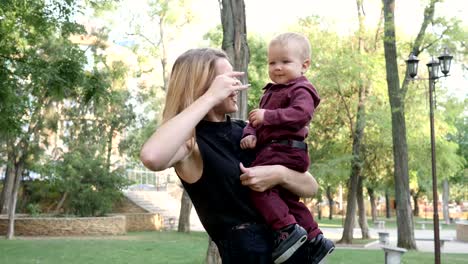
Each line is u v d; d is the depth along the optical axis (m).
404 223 20.70
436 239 14.49
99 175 28.12
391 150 25.12
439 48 19.70
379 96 24.56
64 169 27.30
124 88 33.12
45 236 25.89
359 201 28.25
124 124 33.41
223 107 2.32
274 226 2.27
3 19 13.85
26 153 23.78
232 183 2.24
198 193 2.27
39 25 14.38
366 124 24.59
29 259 15.27
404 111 21.69
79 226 26.50
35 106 19.52
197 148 2.23
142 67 32.97
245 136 2.37
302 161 2.41
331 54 23.78
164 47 32.34
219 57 2.33
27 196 32.00
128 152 35.66
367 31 25.23
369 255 17.55
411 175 27.89
